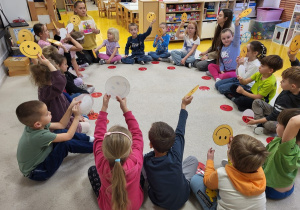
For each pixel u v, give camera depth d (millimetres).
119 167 939
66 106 1758
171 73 3271
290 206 1344
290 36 4566
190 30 3381
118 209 972
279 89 2814
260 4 5324
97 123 1273
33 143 1337
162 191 1201
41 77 1514
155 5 4672
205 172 1292
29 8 3941
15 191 1438
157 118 2186
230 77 2898
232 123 2133
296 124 1095
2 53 3365
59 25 3955
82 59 3426
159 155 1202
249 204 1062
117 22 6195
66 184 1485
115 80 1660
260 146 1031
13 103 2482
